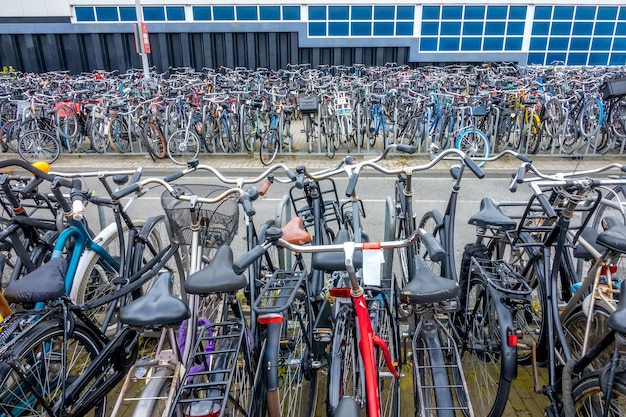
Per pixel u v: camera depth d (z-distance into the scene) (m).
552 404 2.23
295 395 2.47
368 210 6.15
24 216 2.77
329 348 2.55
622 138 8.59
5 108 10.53
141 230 3.18
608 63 16.55
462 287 3.01
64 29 16.25
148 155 9.30
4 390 2.08
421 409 1.93
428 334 2.24
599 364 2.28
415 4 15.73
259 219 5.89
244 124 9.11
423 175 7.70
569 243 2.86
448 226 2.89
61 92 11.15
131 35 16.47
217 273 2.09
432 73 13.39
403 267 3.33
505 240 2.86
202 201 2.56
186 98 10.05
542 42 16.28
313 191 3.41
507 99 9.50
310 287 2.88
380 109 9.20
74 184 2.73
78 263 2.85
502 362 2.22
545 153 8.92
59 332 2.23
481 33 16.12
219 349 2.12
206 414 1.71
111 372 2.52
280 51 16.50
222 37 16.33
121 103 9.12
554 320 2.40
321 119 9.32
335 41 16.16
